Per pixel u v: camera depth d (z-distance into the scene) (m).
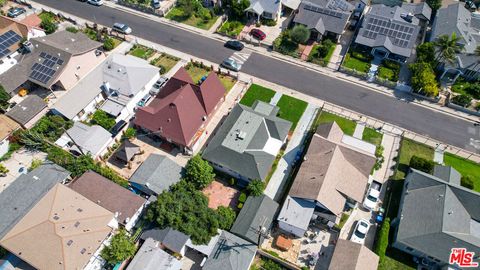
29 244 45.53
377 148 66.19
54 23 91.44
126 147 61.38
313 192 53.72
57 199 50.19
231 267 47.66
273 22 93.50
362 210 58.06
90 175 57.06
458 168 63.97
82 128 65.00
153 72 75.56
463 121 72.62
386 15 90.50
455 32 84.19
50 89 72.25
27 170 60.31
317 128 66.94
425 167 61.00
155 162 59.31
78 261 44.66
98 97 71.81
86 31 89.94
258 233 51.69
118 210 53.00
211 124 70.25
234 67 80.94
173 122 62.88
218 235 52.41
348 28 93.88
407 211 54.03
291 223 52.41
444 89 78.44
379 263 51.09
